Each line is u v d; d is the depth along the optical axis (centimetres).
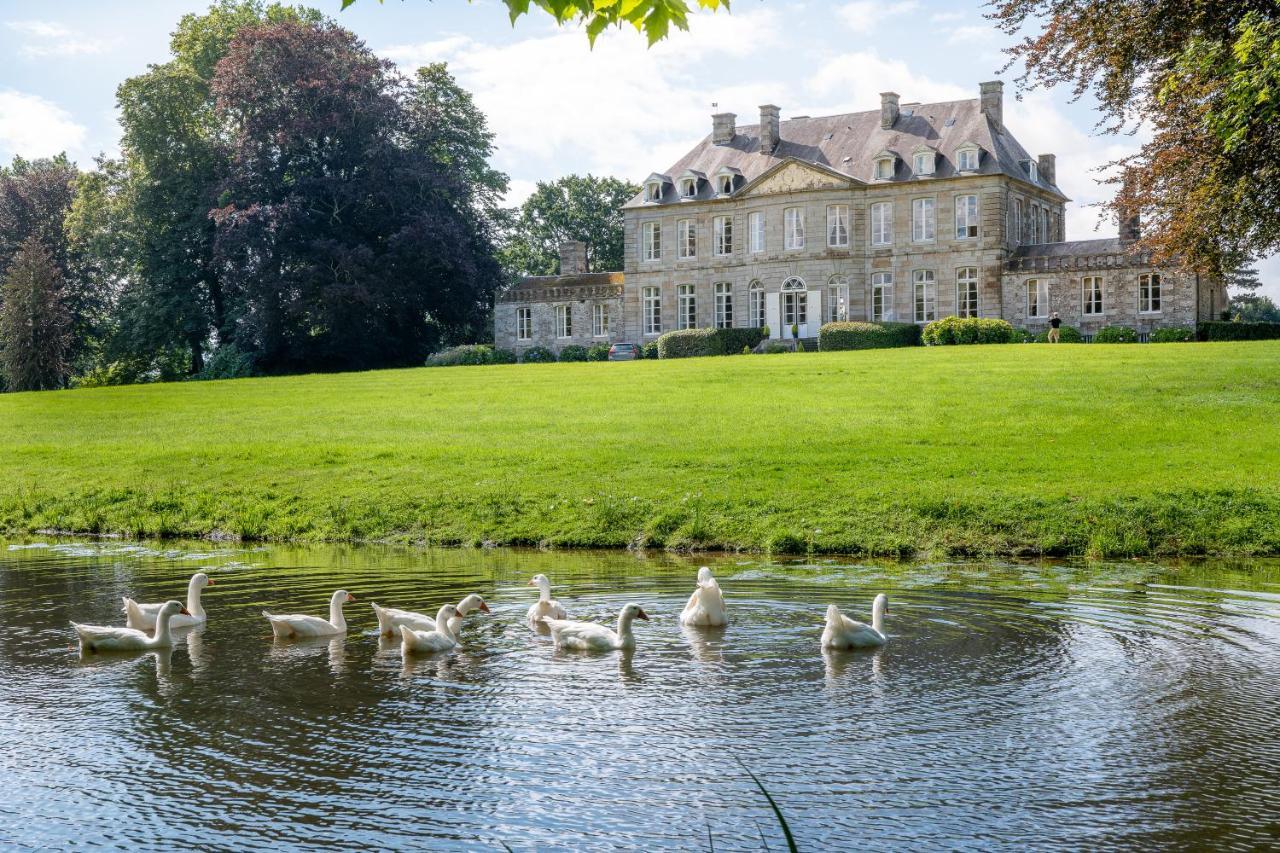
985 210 6538
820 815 650
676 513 1819
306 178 6512
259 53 6550
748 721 813
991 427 2375
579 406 3092
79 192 7212
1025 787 686
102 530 2086
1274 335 5369
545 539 1805
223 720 838
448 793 691
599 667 977
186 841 630
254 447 2630
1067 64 2773
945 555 1596
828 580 1392
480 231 7331
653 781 705
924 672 934
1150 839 615
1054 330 5116
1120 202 2925
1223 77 2366
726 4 640
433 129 7125
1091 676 913
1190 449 2064
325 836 634
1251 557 1542
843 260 6881
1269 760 726
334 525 1975
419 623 1091
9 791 705
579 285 7631
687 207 7362
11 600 1308
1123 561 1535
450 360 6850
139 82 6700
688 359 4647
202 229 6762
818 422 2556
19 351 6900
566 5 617
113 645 1062
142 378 7275
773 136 7275
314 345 7019
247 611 1238
